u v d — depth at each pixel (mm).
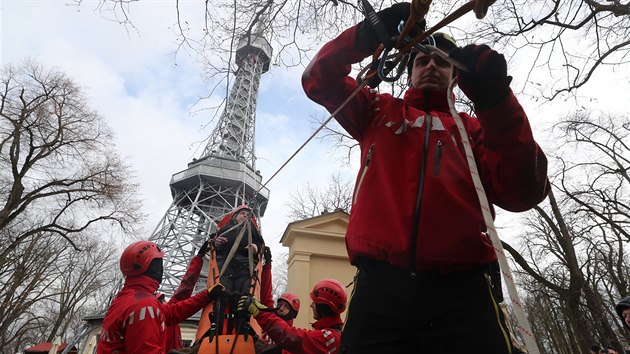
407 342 1282
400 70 1457
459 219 1332
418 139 1497
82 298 32625
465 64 1151
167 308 3465
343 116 1691
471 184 1413
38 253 23891
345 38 1524
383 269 1364
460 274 1326
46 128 19078
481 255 1341
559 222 12250
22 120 18609
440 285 1306
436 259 1283
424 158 1446
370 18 1392
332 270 9727
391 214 1373
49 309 32500
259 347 3348
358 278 1437
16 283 21812
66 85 19453
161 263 3494
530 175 1276
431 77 1632
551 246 15422
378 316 1313
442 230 1312
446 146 1476
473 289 1316
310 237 9875
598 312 12352
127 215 20266
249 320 3494
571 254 11891
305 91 1705
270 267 4238
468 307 1278
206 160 35531
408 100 1709
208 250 4168
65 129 19141
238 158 35875
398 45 1304
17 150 18375
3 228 18312
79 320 36969
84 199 19406
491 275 1428
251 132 38000
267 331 3309
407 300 1290
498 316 1311
